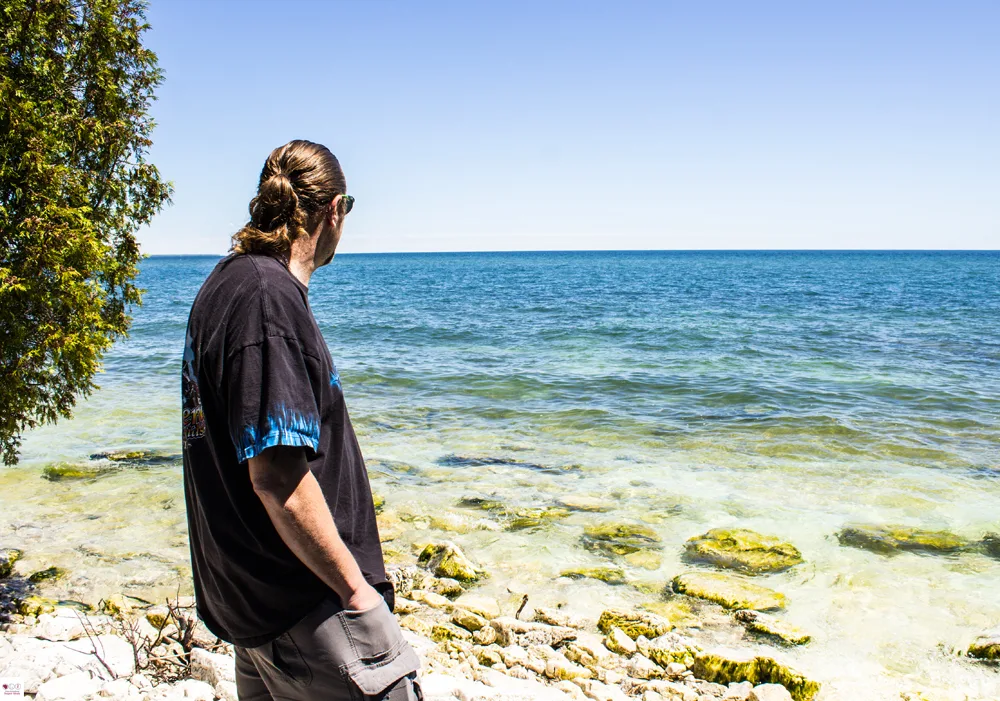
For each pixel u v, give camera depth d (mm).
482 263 178125
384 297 50156
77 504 8320
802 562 6723
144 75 5871
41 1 5293
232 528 1629
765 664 4867
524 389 15805
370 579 1812
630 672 4914
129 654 4289
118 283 6027
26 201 5199
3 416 5512
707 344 23547
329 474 1706
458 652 5035
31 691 3711
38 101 5316
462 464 9945
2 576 6449
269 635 1667
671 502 8359
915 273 90688
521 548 7137
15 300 5195
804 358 20266
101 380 16766
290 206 1713
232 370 1536
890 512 8008
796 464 9898
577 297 48625
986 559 6785
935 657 5168
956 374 17406
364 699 1670
